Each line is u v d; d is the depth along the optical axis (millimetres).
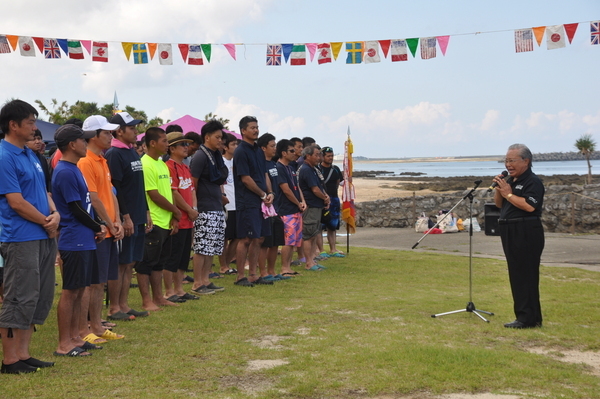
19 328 4250
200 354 4781
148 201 6449
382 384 4027
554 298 7363
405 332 5539
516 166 5902
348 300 7090
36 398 3775
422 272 9453
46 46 8867
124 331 5566
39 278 4352
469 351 4789
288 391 3918
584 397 3840
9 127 4262
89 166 5227
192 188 7273
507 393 3910
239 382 4148
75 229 4723
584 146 40625
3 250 4258
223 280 8578
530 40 9273
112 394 3857
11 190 4168
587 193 16672
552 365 4605
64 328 4781
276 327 5727
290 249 9039
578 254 11742
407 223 17469
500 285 8383
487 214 15070
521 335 5516
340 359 4602
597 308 6742
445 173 120750
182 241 6973
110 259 5656
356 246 13469
